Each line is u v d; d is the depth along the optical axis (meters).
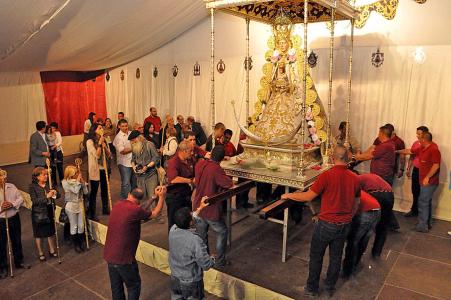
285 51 5.32
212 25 4.96
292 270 4.48
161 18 7.40
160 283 4.35
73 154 11.36
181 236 3.38
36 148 7.12
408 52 6.07
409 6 5.97
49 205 4.78
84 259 4.93
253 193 7.36
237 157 5.54
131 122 10.73
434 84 5.92
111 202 6.55
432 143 5.47
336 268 3.89
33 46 6.92
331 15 5.17
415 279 4.30
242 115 8.23
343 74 6.70
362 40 6.46
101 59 9.22
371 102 6.49
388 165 5.67
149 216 3.74
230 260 4.72
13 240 4.61
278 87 5.40
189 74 9.12
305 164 5.08
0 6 4.99
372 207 4.08
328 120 5.44
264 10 5.76
